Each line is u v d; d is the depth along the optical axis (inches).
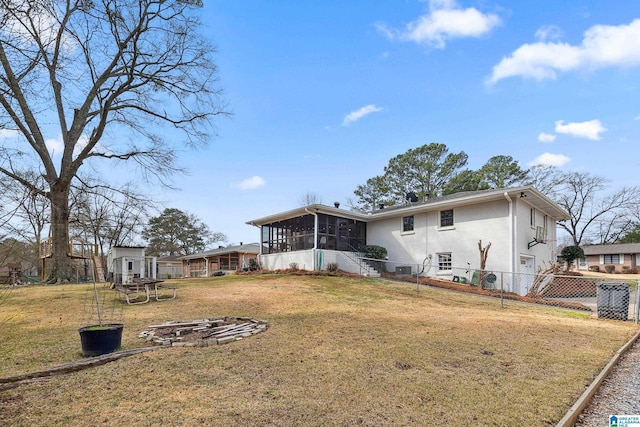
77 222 485.4
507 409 139.9
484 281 635.5
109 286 530.3
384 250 796.6
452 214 717.3
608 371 194.2
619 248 1475.1
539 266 722.2
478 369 189.6
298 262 766.5
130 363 192.1
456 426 125.6
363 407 140.4
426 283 645.3
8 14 320.2
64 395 149.8
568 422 131.2
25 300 393.7
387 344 235.9
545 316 382.9
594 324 339.0
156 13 618.8
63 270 582.9
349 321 311.0
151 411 135.1
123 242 1232.2
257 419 129.1
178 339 242.1
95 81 625.6
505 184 1337.4
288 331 270.4
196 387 159.3
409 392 156.3
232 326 280.4
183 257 1520.7
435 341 246.1
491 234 655.1
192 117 716.0
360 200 1662.2
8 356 205.6
